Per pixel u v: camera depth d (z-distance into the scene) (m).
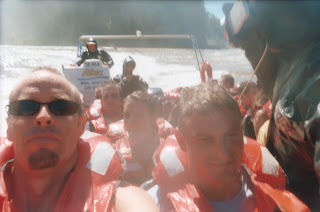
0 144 1.57
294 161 1.44
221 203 1.38
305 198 1.46
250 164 1.51
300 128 1.25
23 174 1.35
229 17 1.47
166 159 1.49
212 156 1.27
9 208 1.29
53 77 1.33
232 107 1.28
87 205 1.28
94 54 6.81
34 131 1.24
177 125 1.42
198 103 1.27
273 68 1.55
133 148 2.58
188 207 1.31
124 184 1.45
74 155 1.46
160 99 3.82
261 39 1.42
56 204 1.31
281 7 1.23
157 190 1.48
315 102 1.17
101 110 3.78
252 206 1.38
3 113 5.10
